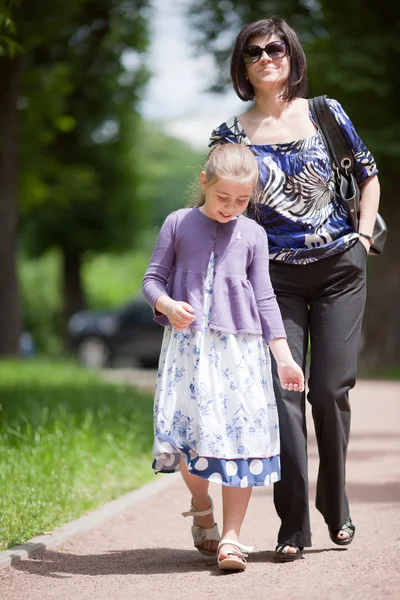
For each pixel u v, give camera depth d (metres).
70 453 15.12
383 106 42.62
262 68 9.81
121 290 108.75
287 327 9.80
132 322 50.19
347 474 16.03
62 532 11.09
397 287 45.81
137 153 69.44
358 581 8.45
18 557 9.84
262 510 13.01
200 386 9.05
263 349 9.40
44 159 48.59
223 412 9.09
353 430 22.67
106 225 69.25
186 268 9.35
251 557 9.94
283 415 9.61
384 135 42.16
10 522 10.83
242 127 9.97
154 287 9.33
